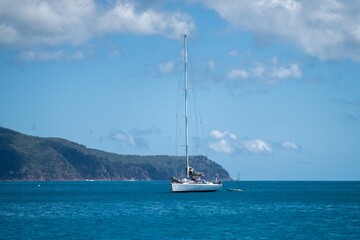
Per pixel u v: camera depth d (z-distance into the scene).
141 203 139.12
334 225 87.31
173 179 169.38
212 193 186.75
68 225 87.50
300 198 169.38
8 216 104.00
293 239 72.62
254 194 199.62
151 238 73.62
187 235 76.12
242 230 81.12
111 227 84.75
